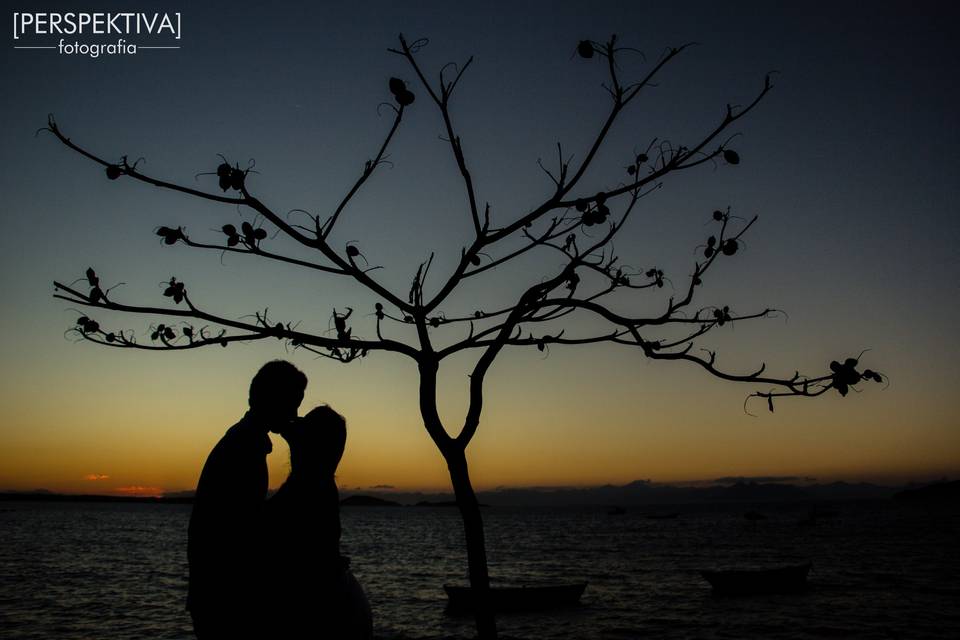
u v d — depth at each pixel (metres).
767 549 57.88
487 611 3.36
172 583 30.27
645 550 59.16
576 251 3.71
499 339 3.58
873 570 37.16
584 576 36.81
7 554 45.78
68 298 3.09
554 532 100.81
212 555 2.92
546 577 36.44
